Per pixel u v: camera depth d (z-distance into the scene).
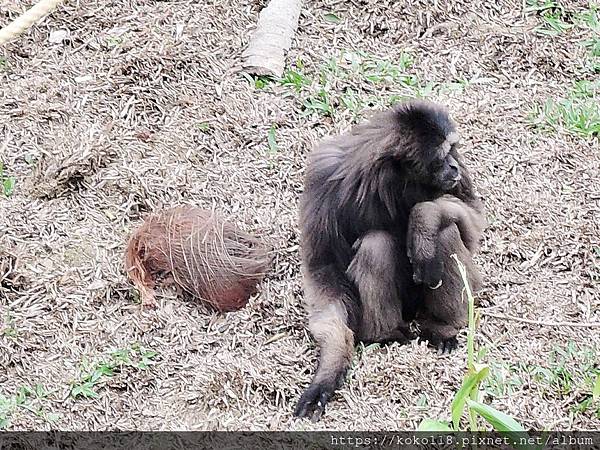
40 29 15.62
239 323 11.55
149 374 10.95
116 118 14.26
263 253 12.12
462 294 11.11
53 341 11.34
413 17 16.11
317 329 11.02
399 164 10.85
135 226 12.80
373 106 14.52
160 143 13.89
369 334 11.25
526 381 10.81
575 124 14.30
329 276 11.34
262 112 14.38
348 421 10.43
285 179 13.42
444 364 11.05
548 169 13.63
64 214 12.90
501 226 12.73
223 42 15.59
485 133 14.12
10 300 11.78
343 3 16.34
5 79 14.88
